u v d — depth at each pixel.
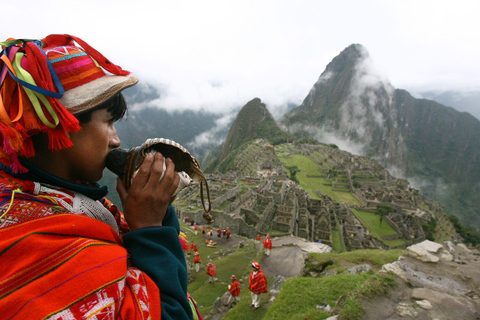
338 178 85.06
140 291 0.93
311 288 8.16
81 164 1.12
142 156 1.12
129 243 1.14
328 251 18.66
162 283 1.02
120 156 1.17
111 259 0.89
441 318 5.25
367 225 57.62
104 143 1.14
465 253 7.68
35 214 0.92
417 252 7.39
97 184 1.38
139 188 1.06
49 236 0.87
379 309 5.55
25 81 0.85
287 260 17.39
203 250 22.06
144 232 1.08
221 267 17.95
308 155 113.88
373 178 88.19
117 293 0.83
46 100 0.90
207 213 1.33
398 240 52.69
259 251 19.92
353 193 79.50
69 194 1.10
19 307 0.69
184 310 1.07
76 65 1.04
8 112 0.90
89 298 0.76
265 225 32.97
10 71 0.86
